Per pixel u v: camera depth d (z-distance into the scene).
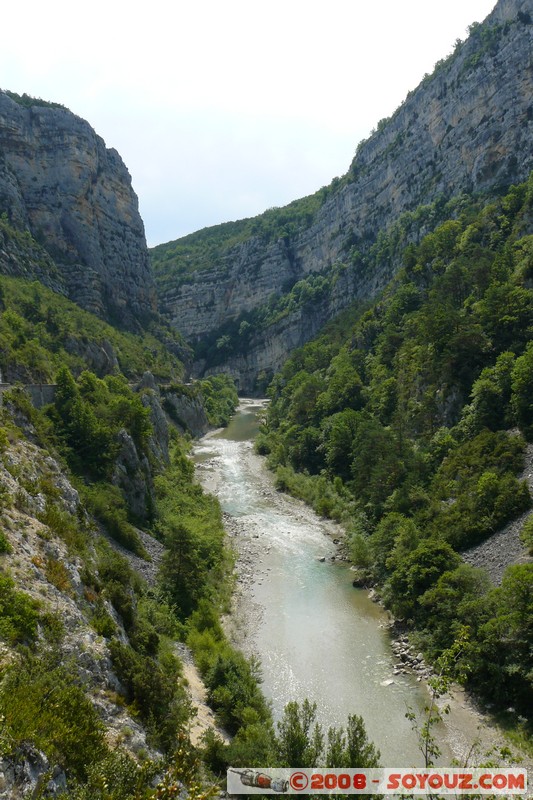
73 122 114.19
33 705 13.61
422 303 77.56
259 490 64.88
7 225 90.69
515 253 63.75
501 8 104.50
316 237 185.12
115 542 34.88
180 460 68.56
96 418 44.72
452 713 24.88
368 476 52.34
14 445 29.25
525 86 92.94
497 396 46.81
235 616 34.75
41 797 10.84
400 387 62.69
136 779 12.40
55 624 18.08
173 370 116.19
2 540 19.98
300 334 167.75
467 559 33.88
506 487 36.41
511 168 92.31
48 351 62.69
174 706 20.42
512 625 24.95
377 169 148.50
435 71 126.00
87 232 112.81
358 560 41.62
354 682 27.80
